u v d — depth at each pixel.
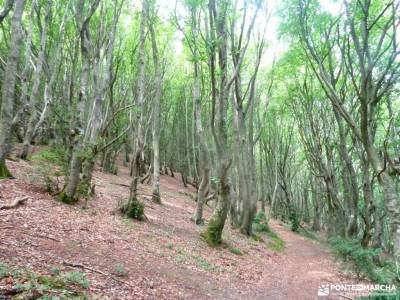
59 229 8.26
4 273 4.81
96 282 5.90
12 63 10.37
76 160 11.27
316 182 35.09
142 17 15.59
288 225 34.28
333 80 15.15
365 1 10.40
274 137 32.00
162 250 10.00
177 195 26.16
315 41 14.95
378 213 18.39
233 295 8.35
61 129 18.16
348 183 21.20
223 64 13.05
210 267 10.16
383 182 10.17
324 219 43.41
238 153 19.94
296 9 12.50
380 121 18.41
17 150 17.59
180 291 7.28
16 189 10.28
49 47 20.47
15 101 21.75
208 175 16.64
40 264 5.77
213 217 13.80
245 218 19.44
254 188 19.80
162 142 35.56
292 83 22.42
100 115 12.18
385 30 10.62
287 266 14.62
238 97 18.91
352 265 12.51
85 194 11.58
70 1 18.03
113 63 18.12
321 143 22.61
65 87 21.22
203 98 24.31
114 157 25.00
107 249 8.21
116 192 17.05
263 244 18.67
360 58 10.79
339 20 12.95
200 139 16.55
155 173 19.34
